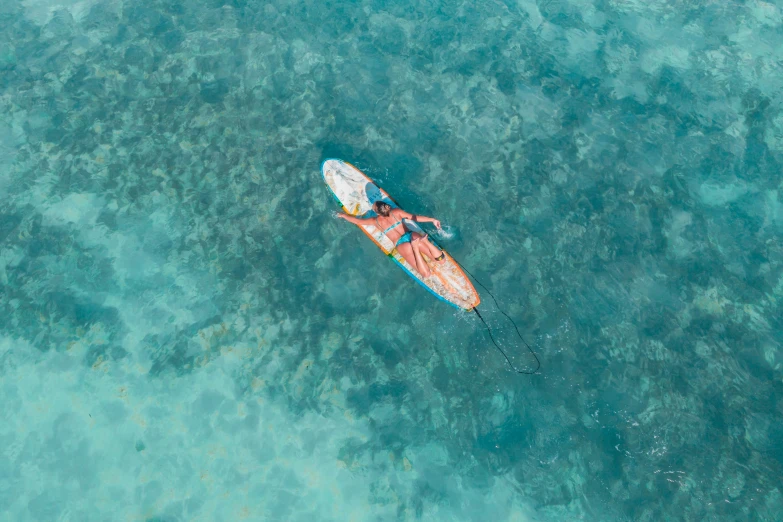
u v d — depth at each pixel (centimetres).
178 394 886
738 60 1184
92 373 898
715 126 1095
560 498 797
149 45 1201
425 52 1189
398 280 936
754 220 991
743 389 834
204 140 1073
